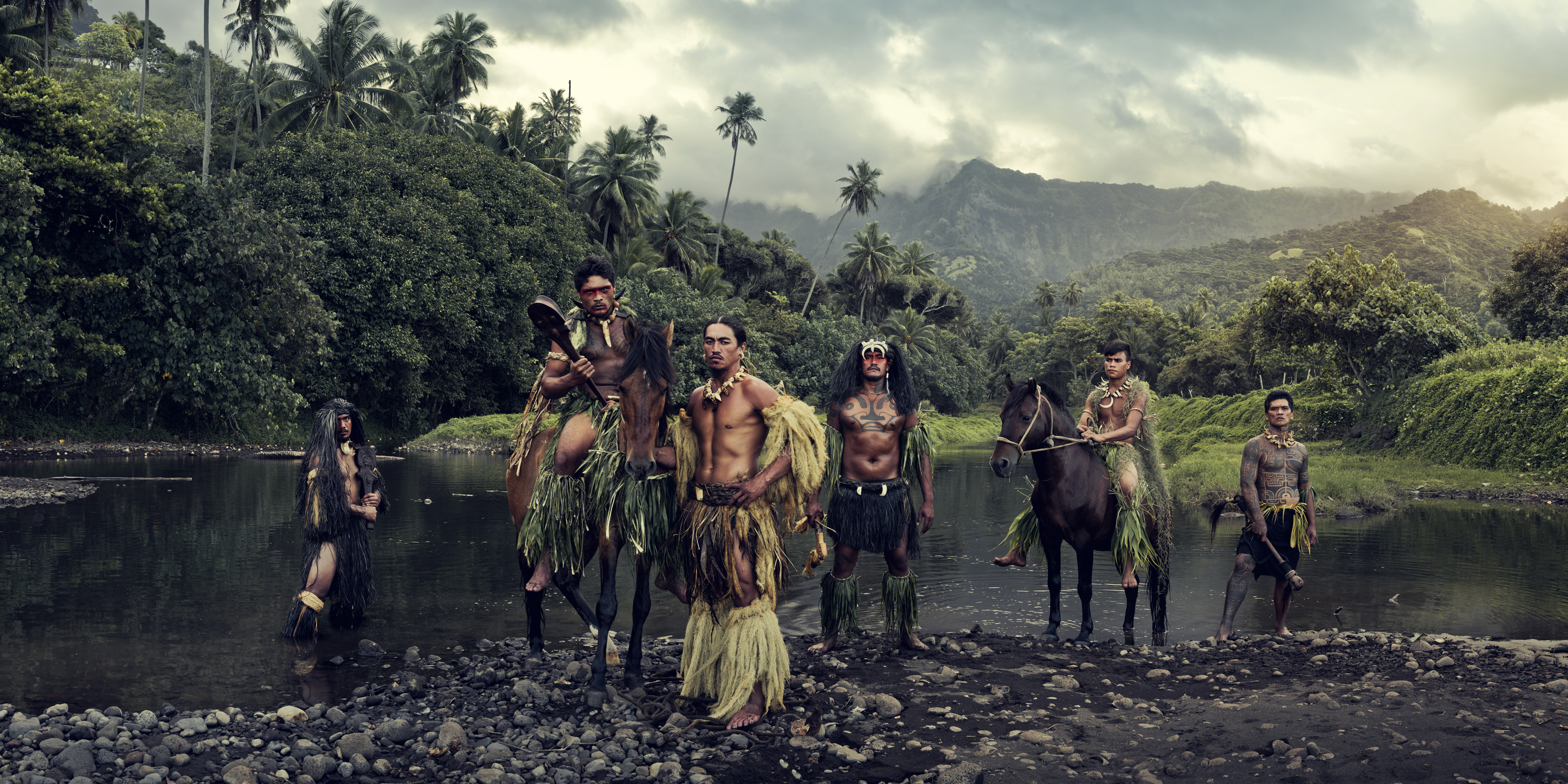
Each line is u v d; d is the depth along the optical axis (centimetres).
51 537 939
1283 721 379
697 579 411
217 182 2605
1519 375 2236
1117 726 394
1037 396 590
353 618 612
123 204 2312
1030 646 563
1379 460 2592
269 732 372
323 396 3167
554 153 5231
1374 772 319
